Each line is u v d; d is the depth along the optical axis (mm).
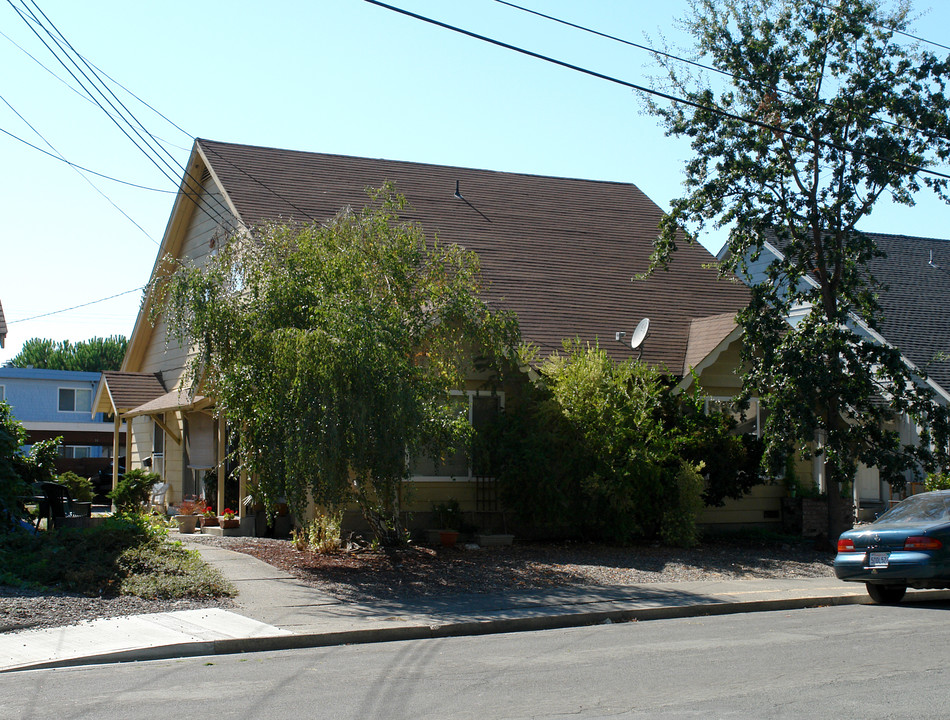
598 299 21609
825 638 10141
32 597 11117
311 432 12719
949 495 13367
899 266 29438
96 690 7484
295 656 9086
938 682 7848
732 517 20578
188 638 9359
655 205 26922
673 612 12164
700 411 19188
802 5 17750
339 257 14453
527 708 6918
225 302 13961
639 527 18000
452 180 24953
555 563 15469
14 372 46031
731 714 6738
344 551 15617
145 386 24844
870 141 17266
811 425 17156
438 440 14867
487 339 15648
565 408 17516
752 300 18406
